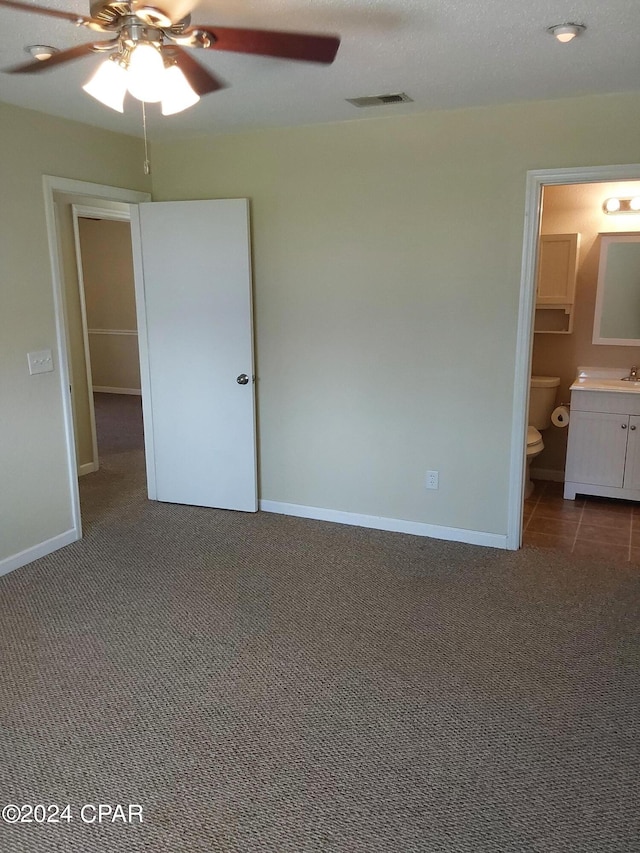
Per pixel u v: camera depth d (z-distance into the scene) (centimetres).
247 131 387
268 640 283
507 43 239
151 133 392
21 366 345
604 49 246
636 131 308
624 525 414
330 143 370
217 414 426
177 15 207
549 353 483
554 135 323
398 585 333
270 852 178
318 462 415
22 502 354
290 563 359
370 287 378
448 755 214
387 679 255
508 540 377
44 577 343
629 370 463
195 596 322
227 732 226
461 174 345
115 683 253
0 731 227
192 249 407
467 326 360
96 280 899
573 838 183
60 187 356
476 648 277
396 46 242
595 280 460
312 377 404
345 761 212
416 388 379
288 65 263
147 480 461
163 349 429
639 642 280
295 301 398
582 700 243
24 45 241
